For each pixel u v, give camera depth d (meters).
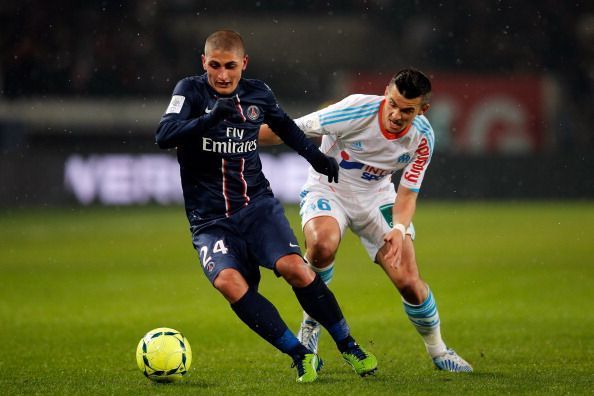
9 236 59.53
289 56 98.88
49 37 87.50
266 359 22.89
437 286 38.69
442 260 46.81
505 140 87.19
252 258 18.78
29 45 86.50
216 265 17.97
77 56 87.81
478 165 84.12
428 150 20.81
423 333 20.72
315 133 21.06
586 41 94.25
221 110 16.95
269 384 18.48
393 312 32.50
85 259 48.44
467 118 87.12
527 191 83.62
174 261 47.62
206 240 18.50
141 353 18.67
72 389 18.44
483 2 95.94
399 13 98.75
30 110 84.88
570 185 83.50
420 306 20.36
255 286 19.19
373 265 46.56
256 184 19.05
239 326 29.27
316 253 20.66
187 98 18.19
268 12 101.38
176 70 91.44
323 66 97.69
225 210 18.73
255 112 18.72
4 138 78.81
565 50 93.94
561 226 62.62
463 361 20.89
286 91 95.25
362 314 32.12
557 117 87.56
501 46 94.62
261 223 18.61
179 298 35.91
